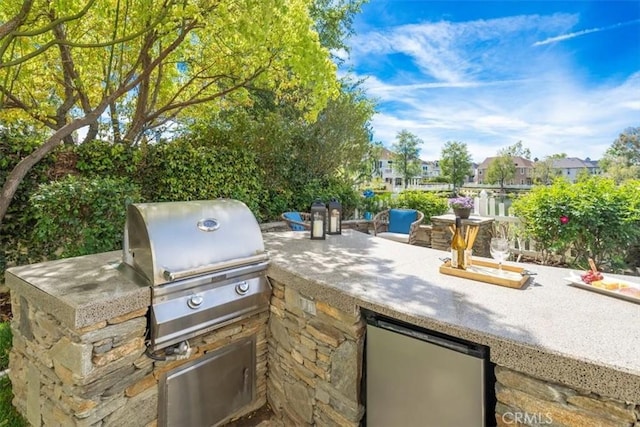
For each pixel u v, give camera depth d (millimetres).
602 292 1676
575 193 4688
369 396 1799
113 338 1688
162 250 1860
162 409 1936
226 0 3916
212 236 2119
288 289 2246
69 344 1646
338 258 2459
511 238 5574
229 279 2133
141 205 2084
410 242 5027
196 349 2070
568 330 1286
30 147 4301
